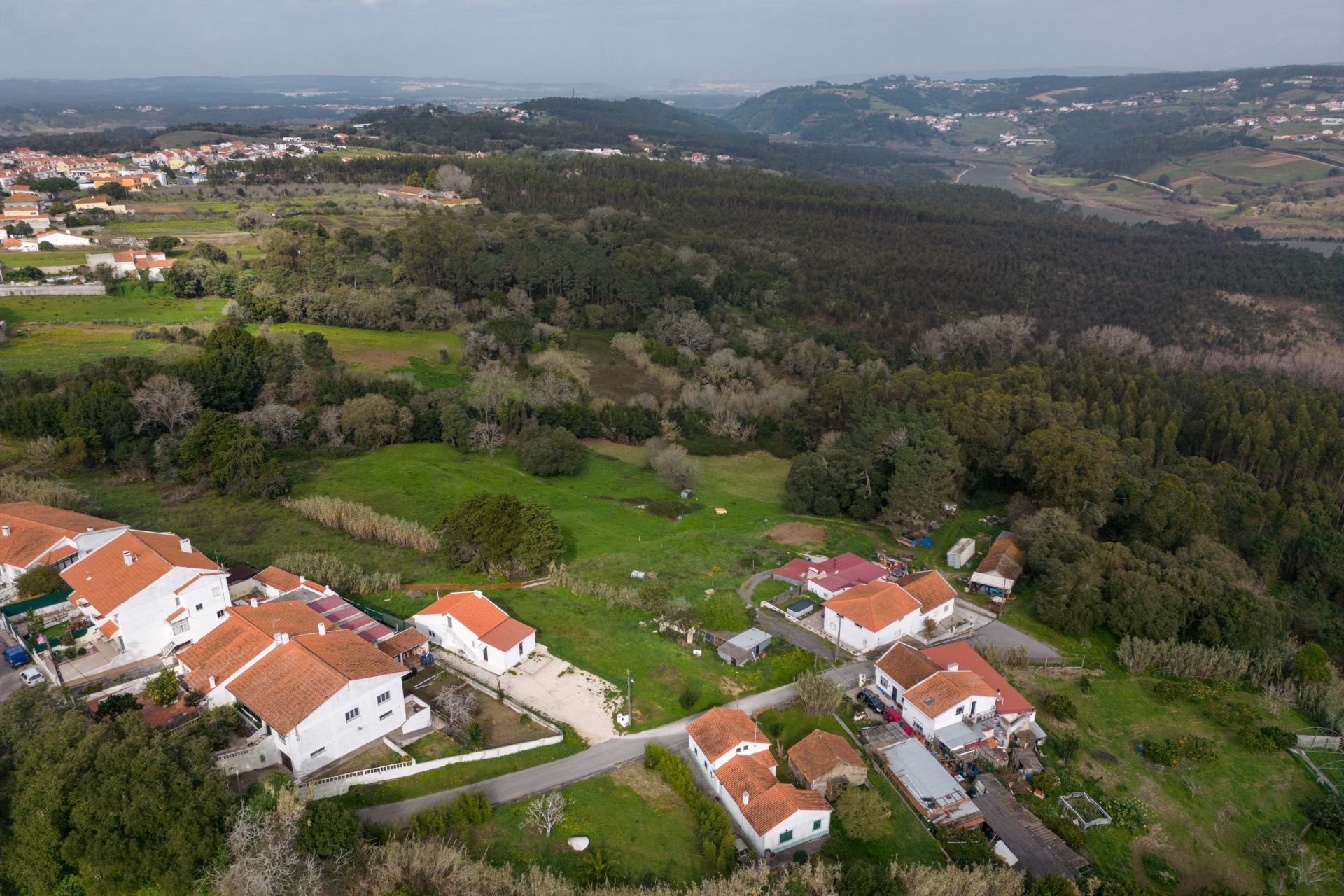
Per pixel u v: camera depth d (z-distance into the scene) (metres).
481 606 69.38
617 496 109.38
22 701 50.12
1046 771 59.91
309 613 63.53
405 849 44.50
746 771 53.56
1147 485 96.69
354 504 93.00
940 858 50.88
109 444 103.12
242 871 40.84
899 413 112.00
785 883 44.62
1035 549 86.19
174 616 62.91
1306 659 73.88
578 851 48.16
